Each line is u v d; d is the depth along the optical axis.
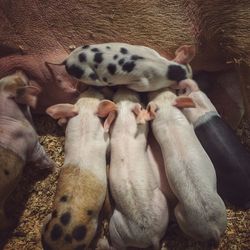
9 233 0.61
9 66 0.64
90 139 0.59
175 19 0.62
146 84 0.60
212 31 0.62
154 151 0.60
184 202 0.54
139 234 0.54
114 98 0.62
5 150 0.57
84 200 0.55
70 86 0.64
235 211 0.60
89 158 0.57
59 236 0.53
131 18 0.62
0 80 0.61
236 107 0.65
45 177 0.64
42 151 0.62
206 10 0.61
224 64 0.65
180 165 0.55
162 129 0.58
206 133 0.60
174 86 0.61
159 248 0.57
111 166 0.57
